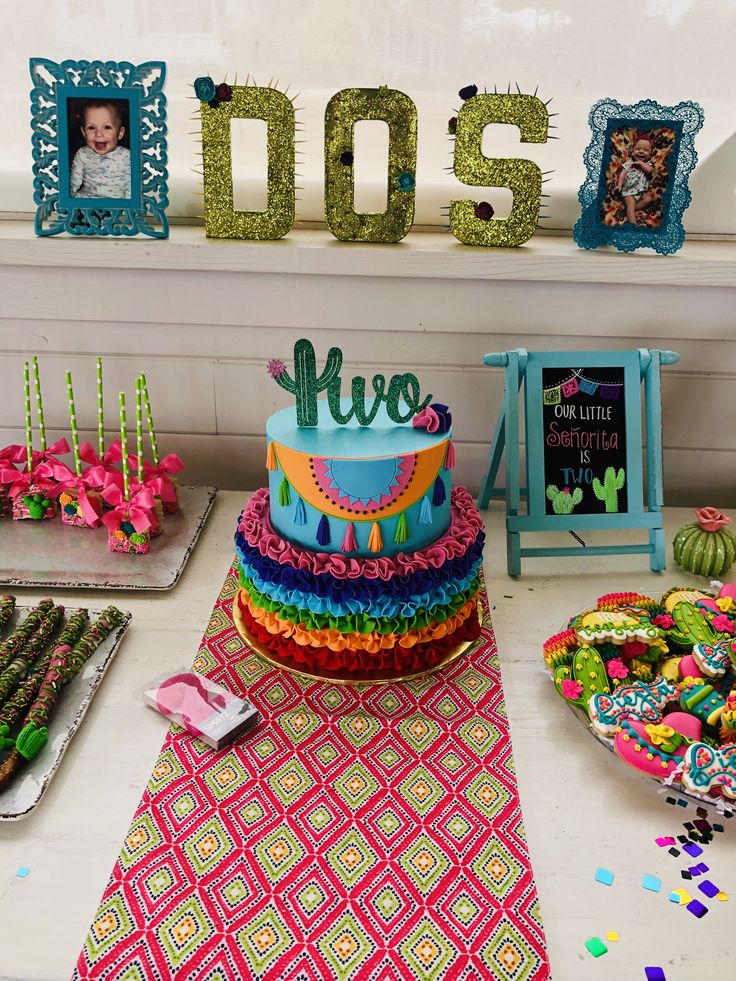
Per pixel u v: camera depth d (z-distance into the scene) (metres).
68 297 1.55
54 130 1.41
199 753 1.04
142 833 0.94
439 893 0.88
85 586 1.34
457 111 1.43
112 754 1.04
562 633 1.21
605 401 1.43
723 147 1.54
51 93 1.39
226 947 0.82
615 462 1.44
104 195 1.44
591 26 1.46
